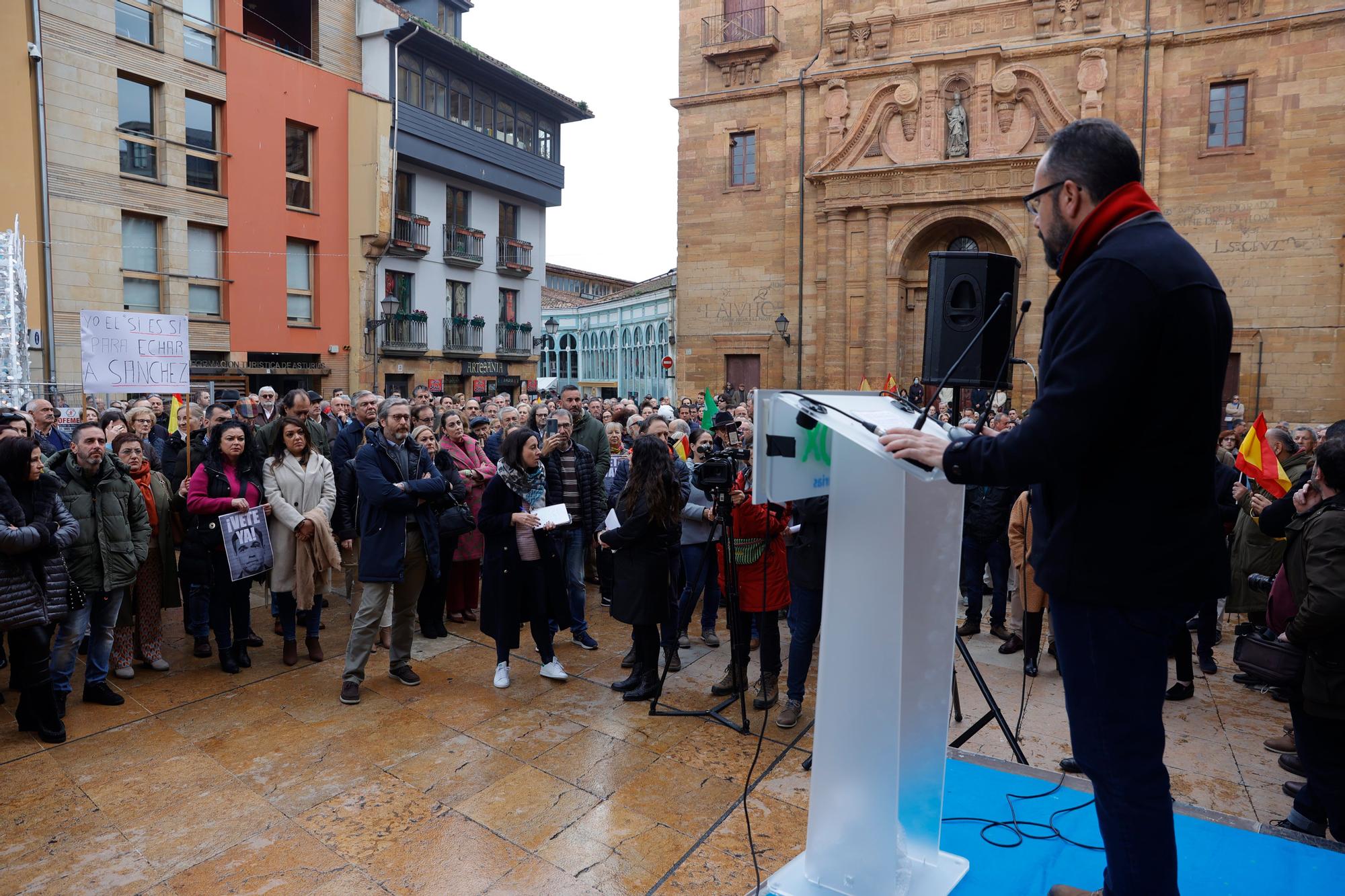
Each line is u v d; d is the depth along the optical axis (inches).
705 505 264.5
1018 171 868.0
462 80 1005.8
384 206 874.8
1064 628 81.0
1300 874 104.3
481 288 1071.6
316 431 345.1
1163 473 75.2
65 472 208.8
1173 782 179.3
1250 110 807.1
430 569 233.6
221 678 235.3
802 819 157.6
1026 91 870.4
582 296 2156.7
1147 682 77.6
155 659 240.1
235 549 229.8
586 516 275.3
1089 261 75.7
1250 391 815.1
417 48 925.8
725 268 1037.8
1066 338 75.3
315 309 859.4
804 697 220.1
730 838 149.6
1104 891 83.4
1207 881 102.9
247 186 780.0
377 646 268.7
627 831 154.2
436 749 189.9
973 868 106.7
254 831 153.6
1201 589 76.9
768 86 995.3
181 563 243.4
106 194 674.8
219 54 757.9
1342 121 776.3
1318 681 133.4
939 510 101.9
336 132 864.9
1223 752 195.3
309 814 159.9
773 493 94.1
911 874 101.8
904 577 93.4
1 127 609.3
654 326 1473.9
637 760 185.6
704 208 1045.2
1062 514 80.2
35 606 180.5
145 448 259.1
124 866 141.6
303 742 193.0
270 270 804.0
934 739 104.0
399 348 927.0
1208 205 825.5
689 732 201.8
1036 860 108.3
